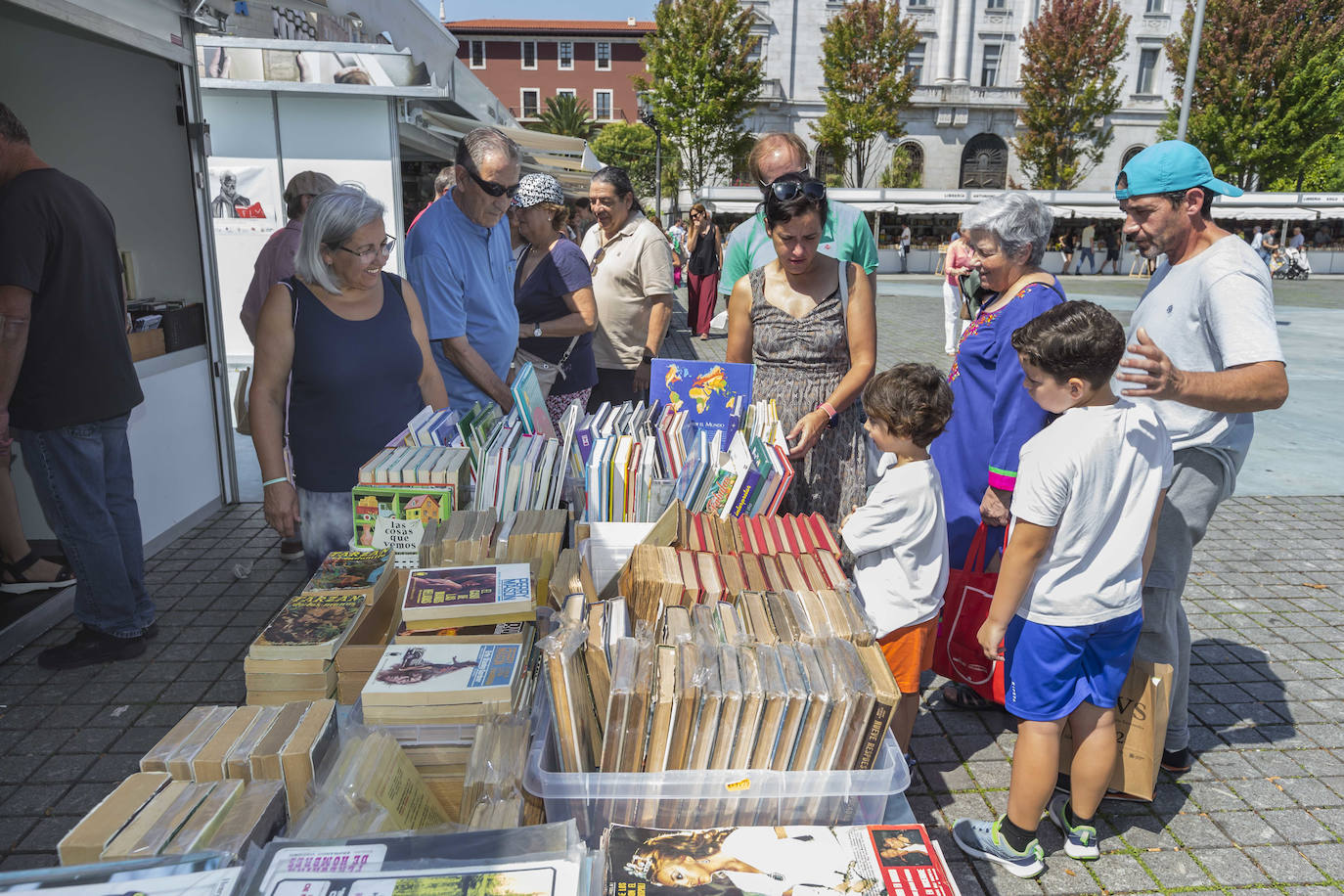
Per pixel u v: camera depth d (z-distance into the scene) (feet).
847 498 10.66
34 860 8.43
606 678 5.70
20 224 10.46
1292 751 10.71
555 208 15.20
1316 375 36.35
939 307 64.64
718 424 10.17
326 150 30.89
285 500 9.29
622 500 8.29
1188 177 8.36
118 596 12.17
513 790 5.32
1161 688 8.43
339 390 9.43
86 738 10.41
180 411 16.92
